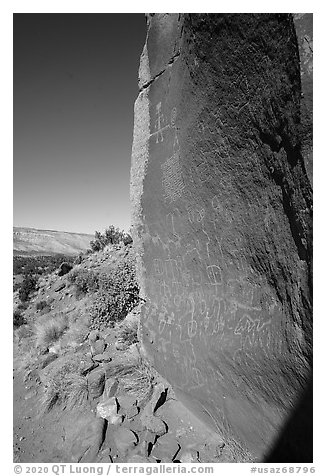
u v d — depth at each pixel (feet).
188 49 11.19
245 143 9.11
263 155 8.46
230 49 9.05
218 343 10.21
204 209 10.94
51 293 25.13
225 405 9.50
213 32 9.59
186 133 11.68
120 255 27.32
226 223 10.04
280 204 7.97
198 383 10.65
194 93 11.08
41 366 15.79
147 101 14.52
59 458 10.36
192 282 11.68
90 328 17.83
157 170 13.51
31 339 19.22
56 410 12.66
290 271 7.72
